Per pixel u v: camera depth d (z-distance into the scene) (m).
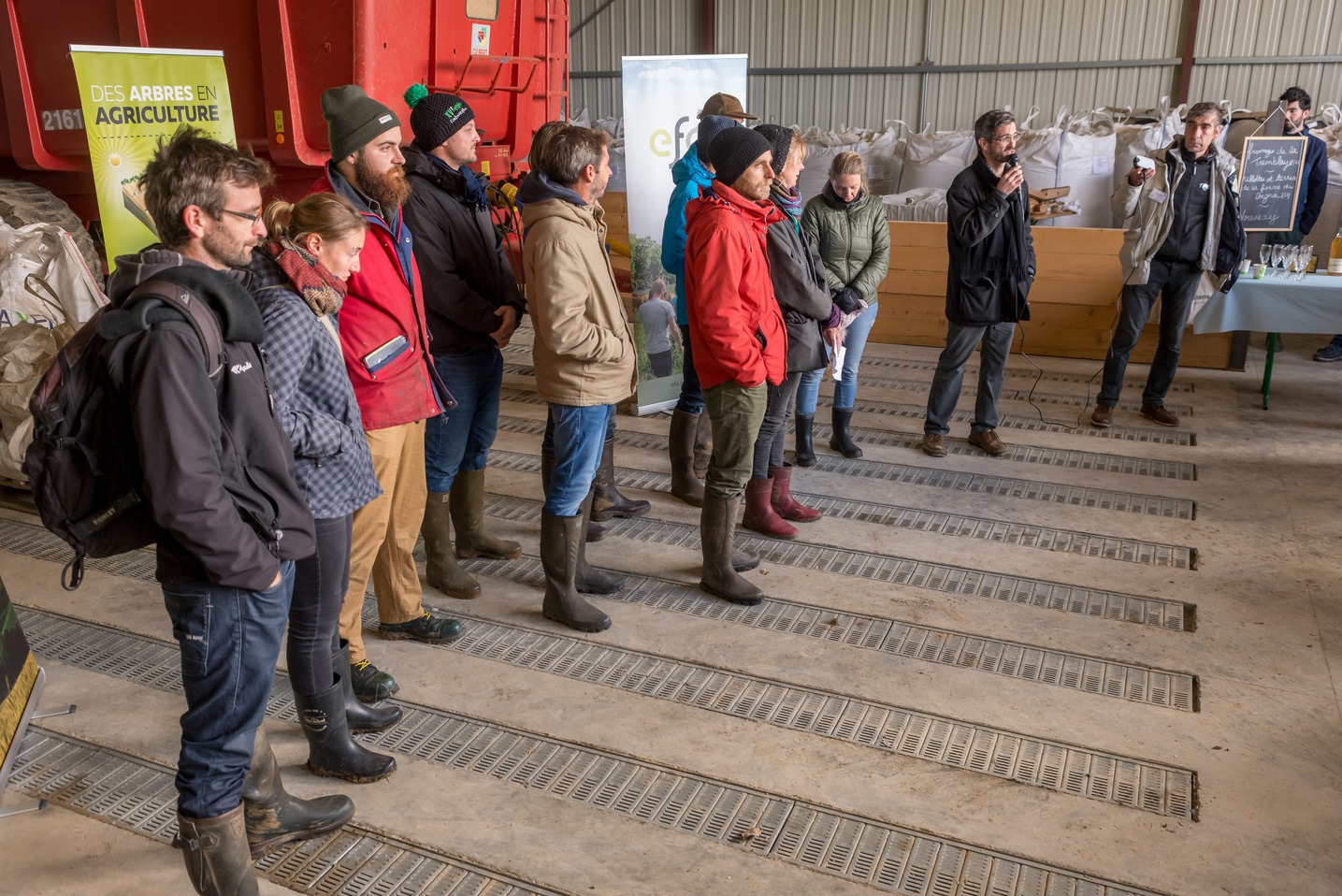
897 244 6.55
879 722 2.61
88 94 3.09
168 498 1.47
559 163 2.67
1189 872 2.08
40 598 3.26
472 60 4.51
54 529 1.55
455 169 2.94
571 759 2.45
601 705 2.68
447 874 2.08
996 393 4.61
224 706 1.71
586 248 2.72
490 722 2.60
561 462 2.93
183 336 1.49
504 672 2.85
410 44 4.09
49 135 4.53
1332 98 8.53
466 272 2.96
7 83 4.48
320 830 2.16
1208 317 4.93
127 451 1.52
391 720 2.57
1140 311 4.78
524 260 2.78
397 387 2.44
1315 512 3.96
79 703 2.68
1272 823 2.23
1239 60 8.70
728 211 2.82
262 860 2.11
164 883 2.06
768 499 3.77
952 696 2.73
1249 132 6.74
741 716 2.63
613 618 3.16
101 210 3.19
